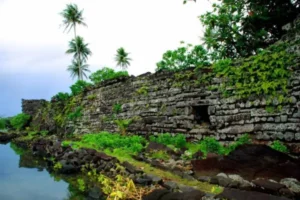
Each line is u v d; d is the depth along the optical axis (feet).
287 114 27.89
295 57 27.63
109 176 31.12
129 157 35.58
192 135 39.40
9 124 134.92
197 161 26.25
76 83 86.74
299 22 27.99
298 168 20.98
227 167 24.12
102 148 43.62
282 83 28.30
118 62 159.74
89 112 70.38
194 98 39.27
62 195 27.94
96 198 25.52
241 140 31.19
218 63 36.06
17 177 36.65
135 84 53.47
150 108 48.47
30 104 129.49
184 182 24.07
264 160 22.67
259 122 30.60
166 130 44.29
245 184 20.49
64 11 142.00
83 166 38.04
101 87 66.28
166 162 30.60
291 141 27.43
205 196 19.02
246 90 31.86
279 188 18.70
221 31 51.01
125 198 22.45
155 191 21.39
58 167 40.01
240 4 45.42
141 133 49.78
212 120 36.27
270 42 48.49
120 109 57.41
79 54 151.64
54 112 95.55
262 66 30.32
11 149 68.54
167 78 45.11
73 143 53.62
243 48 50.67
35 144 68.64
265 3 44.01
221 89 35.12
